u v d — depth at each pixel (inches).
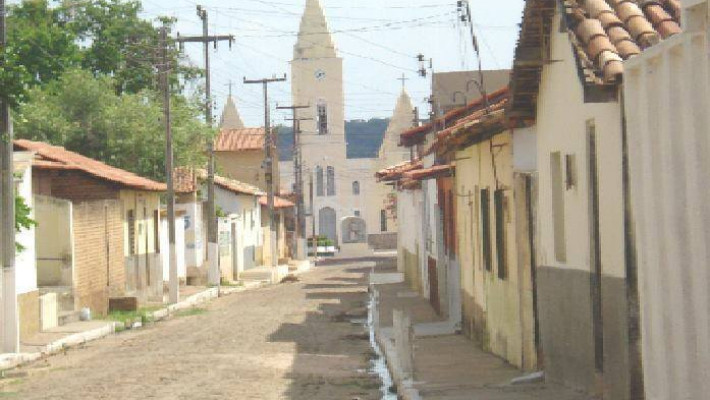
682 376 382.3
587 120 564.1
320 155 4766.2
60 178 1584.6
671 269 387.5
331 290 2057.1
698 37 356.2
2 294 1020.5
